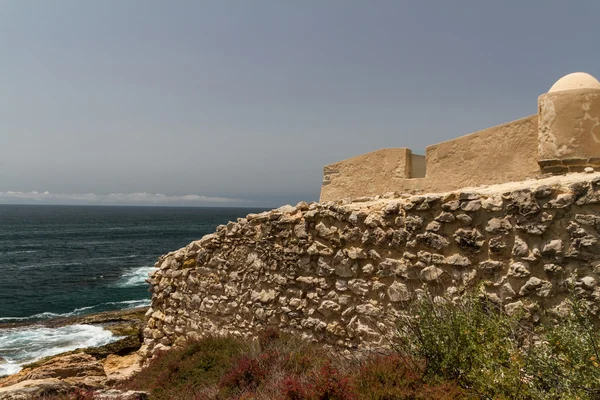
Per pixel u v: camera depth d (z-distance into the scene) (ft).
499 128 26.89
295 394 16.76
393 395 15.08
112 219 499.92
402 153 32.89
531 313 17.93
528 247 18.52
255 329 31.58
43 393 24.20
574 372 12.91
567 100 22.95
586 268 16.90
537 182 21.81
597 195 16.76
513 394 13.10
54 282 122.21
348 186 37.04
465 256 20.61
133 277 131.03
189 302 38.45
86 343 65.82
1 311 90.33
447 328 16.25
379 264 24.20
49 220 458.91
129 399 24.06
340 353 22.70
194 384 25.79
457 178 28.96
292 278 29.22
